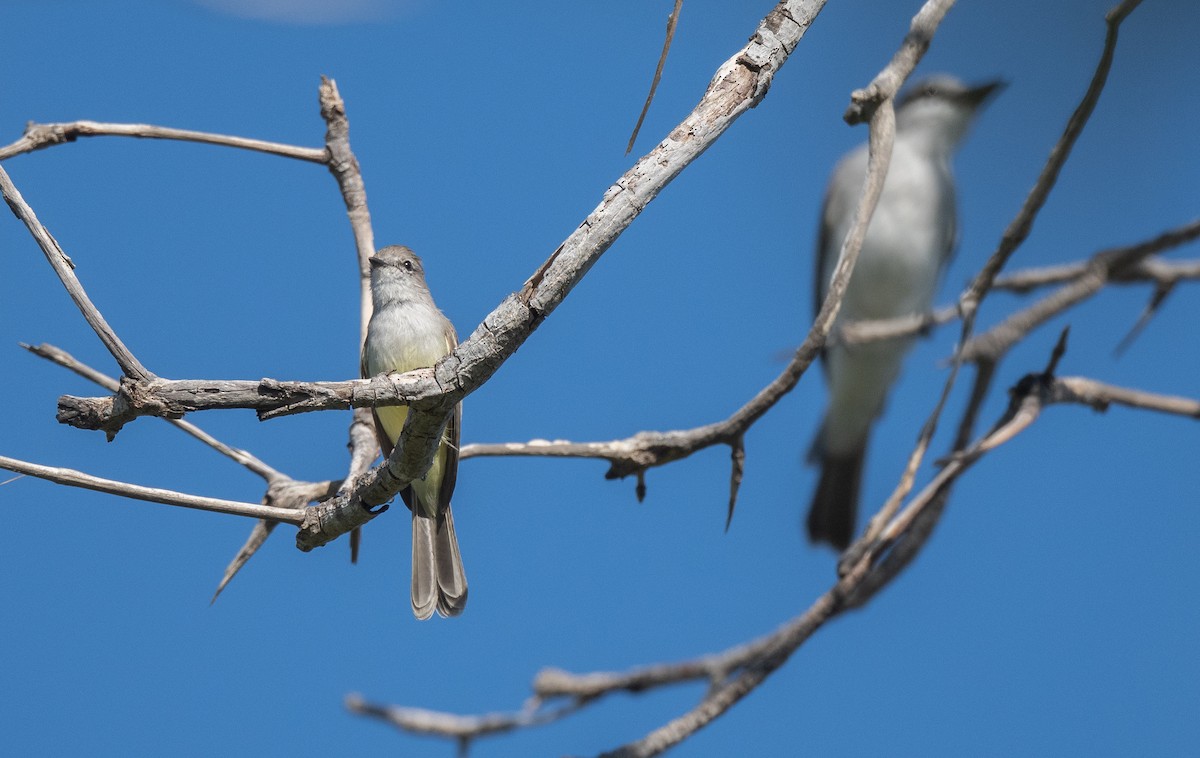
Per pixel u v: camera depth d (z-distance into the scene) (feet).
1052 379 29.27
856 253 24.66
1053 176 22.98
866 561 28.02
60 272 18.03
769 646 31.65
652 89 18.08
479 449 29.09
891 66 23.00
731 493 27.43
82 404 17.99
